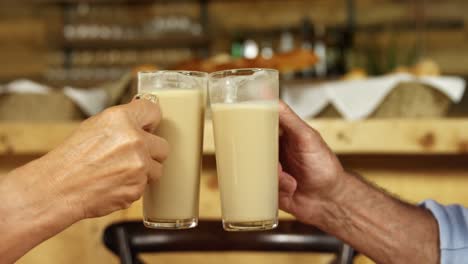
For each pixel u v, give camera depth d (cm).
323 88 167
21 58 430
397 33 406
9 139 140
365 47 405
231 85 79
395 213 103
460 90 159
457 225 103
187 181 80
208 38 405
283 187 98
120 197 77
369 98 163
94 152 76
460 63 404
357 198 102
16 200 76
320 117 171
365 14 412
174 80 80
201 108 81
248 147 79
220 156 80
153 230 105
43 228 76
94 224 139
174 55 414
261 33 402
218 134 80
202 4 416
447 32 407
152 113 78
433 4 408
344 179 100
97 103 174
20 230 76
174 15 415
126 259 103
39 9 429
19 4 430
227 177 80
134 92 149
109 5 420
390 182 141
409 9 408
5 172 145
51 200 76
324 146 97
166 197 80
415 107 162
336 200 101
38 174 76
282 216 134
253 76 79
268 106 79
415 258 102
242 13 415
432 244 102
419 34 406
